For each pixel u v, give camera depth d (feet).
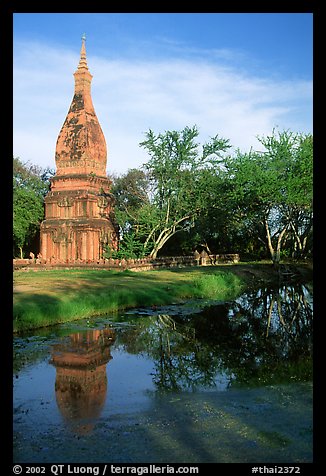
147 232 179.83
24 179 212.64
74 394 39.78
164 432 31.58
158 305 89.45
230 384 42.06
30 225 207.10
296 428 31.60
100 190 183.52
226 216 182.39
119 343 59.36
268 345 58.70
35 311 67.26
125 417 34.37
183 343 59.67
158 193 179.32
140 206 185.98
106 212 183.52
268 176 148.66
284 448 28.86
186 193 175.83
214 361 50.72
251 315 81.66
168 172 171.83
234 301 98.02
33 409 36.17
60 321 70.54
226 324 73.15
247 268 156.76
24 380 43.78
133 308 85.40
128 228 191.31
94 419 34.04
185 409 35.76
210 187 173.06
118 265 149.18
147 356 53.16
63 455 28.43
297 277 140.67
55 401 37.96
